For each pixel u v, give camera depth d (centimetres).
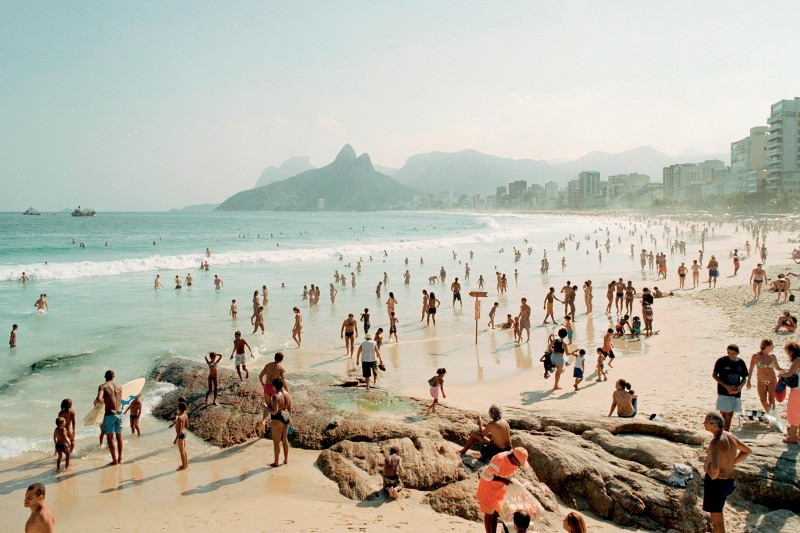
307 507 927
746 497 894
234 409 1412
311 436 1245
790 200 13200
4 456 1212
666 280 4088
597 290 3766
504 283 3772
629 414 1253
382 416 1338
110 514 928
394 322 2359
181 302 3447
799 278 3334
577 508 912
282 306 3331
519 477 916
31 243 8788
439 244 8306
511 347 2255
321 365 1958
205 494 1001
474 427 1191
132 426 1337
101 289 4003
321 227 16750
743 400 1373
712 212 17875
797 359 1001
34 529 687
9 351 2133
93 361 1983
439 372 1428
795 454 940
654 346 2117
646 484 905
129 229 14412
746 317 2455
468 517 870
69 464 1161
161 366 1842
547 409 1390
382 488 975
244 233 12669
